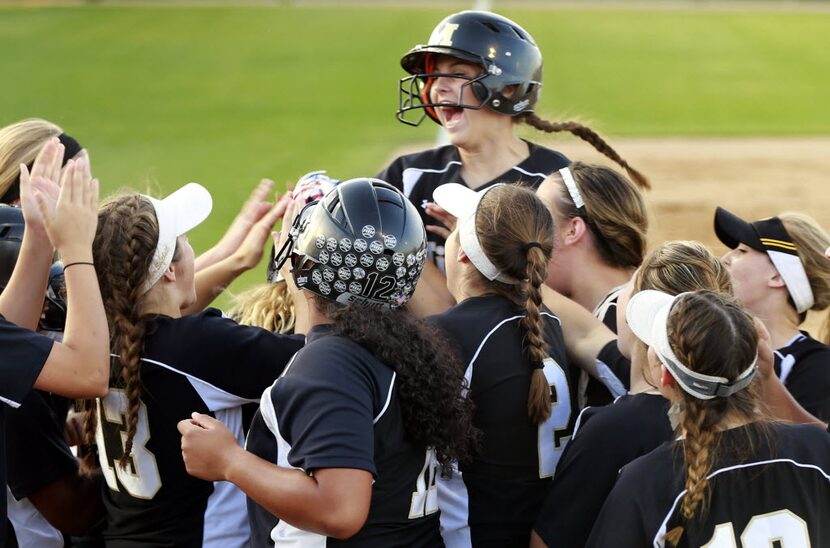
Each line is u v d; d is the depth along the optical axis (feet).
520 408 35.14
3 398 31.22
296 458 28.89
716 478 29.76
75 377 31.86
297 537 30.68
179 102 276.62
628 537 29.99
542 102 278.67
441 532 35.01
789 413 36.06
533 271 34.53
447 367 31.96
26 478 35.27
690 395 30.27
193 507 34.81
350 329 30.96
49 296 39.96
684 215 151.12
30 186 35.14
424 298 44.11
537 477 35.88
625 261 42.78
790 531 29.40
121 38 419.13
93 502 36.76
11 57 360.69
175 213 36.37
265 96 288.92
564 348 38.24
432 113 51.98
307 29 463.83
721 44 442.91
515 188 36.42
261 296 45.27
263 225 46.34
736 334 29.60
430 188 50.83
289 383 30.07
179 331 34.60
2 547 32.94
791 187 174.70
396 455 30.86
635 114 264.52
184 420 31.53
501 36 47.65
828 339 49.85
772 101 293.02
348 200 31.65
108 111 259.19
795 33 488.02
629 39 455.63
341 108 267.18
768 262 43.42
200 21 488.02
